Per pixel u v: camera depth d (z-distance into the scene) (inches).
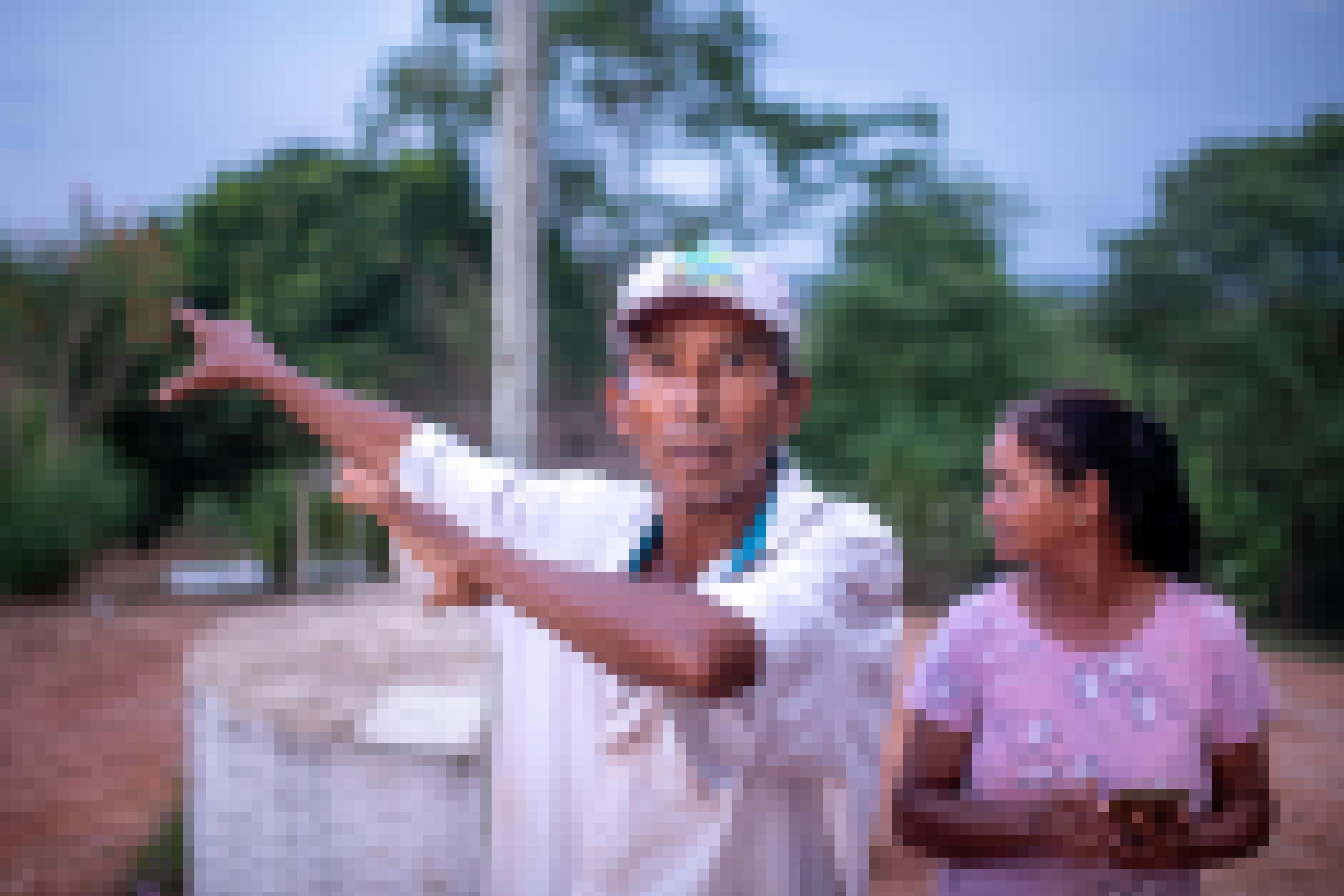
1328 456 674.2
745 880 53.3
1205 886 239.8
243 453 950.4
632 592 44.6
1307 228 763.4
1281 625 665.0
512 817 58.1
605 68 853.2
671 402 53.7
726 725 51.0
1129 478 78.6
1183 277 796.0
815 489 56.1
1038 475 79.7
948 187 833.5
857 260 810.8
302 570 703.1
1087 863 77.4
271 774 148.2
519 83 205.8
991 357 714.8
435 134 948.0
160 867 217.3
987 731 79.6
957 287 730.2
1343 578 658.2
